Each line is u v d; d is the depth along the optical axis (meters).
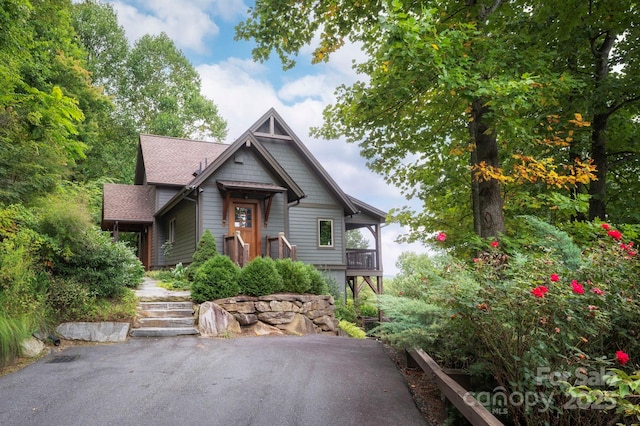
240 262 12.41
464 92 5.62
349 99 7.98
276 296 9.41
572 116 8.20
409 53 5.20
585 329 3.09
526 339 3.31
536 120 7.24
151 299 8.93
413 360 5.92
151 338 7.42
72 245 8.16
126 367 5.58
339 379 5.29
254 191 14.25
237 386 4.89
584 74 9.10
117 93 32.53
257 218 14.71
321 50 8.41
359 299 17.64
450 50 5.51
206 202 14.05
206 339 7.58
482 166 6.43
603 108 8.39
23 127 9.05
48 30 16.55
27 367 5.50
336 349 7.15
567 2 7.26
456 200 10.09
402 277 6.11
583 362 3.04
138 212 18.62
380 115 7.84
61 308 7.37
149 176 18.02
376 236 20.48
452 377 4.59
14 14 8.79
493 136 6.88
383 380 5.31
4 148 8.16
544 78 6.23
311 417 4.04
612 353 3.42
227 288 9.02
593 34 8.59
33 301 6.67
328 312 10.51
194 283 9.21
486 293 3.41
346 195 18.44
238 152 14.73
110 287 8.18
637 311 3.19
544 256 3.87
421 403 4.53
